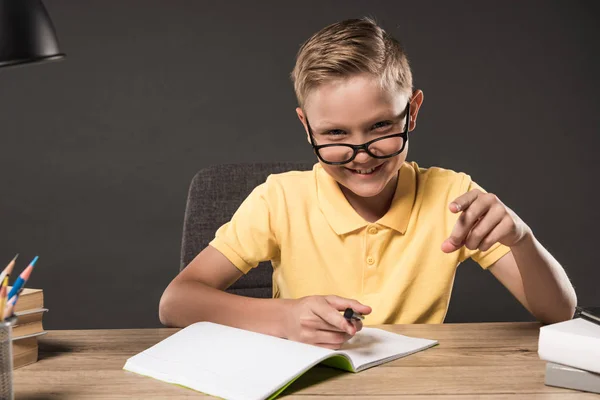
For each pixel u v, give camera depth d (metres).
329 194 1.23
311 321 0.86
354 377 0.76
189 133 2.83
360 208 1.22
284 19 2.83
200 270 1.19
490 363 0.81
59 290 2.83
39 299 0.83
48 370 0.79
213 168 1.51
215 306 1.00
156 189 2.84
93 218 2.83
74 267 2.83
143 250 2.85
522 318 2.89
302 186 1.27
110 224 2.83
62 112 2.79
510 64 2.89
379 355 0.82
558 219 2.96
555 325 0.74
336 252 1.22
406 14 2.85
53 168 2.80
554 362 0.72
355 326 0.84
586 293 2.98
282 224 1.24
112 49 2.79
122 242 2.84
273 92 2.84
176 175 2.84
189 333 0.86
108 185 2.82
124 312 2.86
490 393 0.70
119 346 0.90
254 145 2.85
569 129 2.93
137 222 2.84
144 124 2.82
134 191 2.83
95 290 2.84
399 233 1.20
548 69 2.90
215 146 2.84
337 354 0.76
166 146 2.83
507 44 2.88
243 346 0.80
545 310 1.06
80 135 2.80
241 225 1.25
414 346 0.86
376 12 2.85
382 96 0.98
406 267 1.19
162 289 2.86
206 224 1.47
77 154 2.81
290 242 1.24
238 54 2.83
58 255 2.82
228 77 2.83
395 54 1.05
